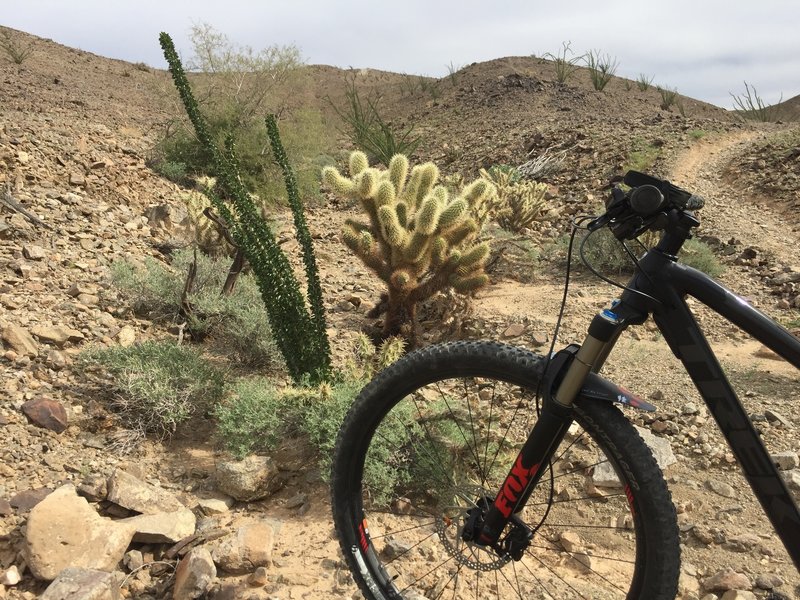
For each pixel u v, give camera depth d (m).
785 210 8.94
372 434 2.34
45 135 8.56
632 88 21.64
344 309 5.94
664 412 3.93
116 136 10.45
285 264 3.86
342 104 20.59
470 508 2.30
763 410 3.91
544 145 12.94
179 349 4.06
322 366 3.89
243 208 3.84
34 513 2.61
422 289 5.09
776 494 1.90
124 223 6.95
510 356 2.07
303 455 3.48
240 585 2.62
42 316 4.45
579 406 2.00
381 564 2.46
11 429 3.32
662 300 1.92
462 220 5.12
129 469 3.25
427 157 14.55
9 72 13.66
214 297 4.99
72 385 3.79
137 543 2.80
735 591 2.64
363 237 4.98
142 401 3.69
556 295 6.24
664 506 1.92
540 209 8.67
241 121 10.95
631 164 11.00
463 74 21.52
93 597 2.32
